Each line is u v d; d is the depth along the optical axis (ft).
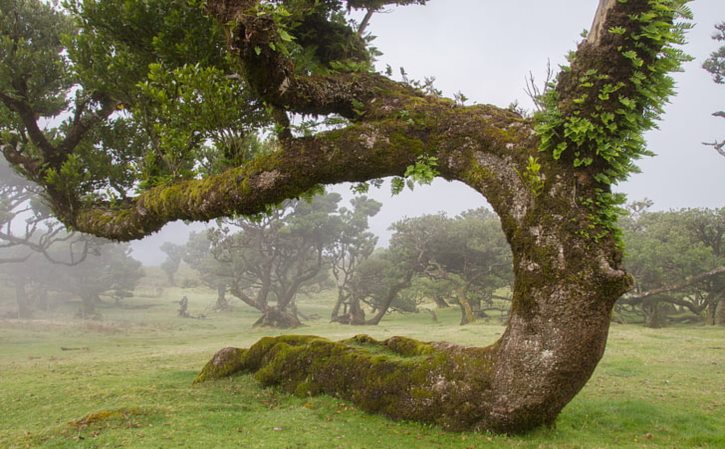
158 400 25.14
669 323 111.86
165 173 29.58
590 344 18.10
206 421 21.61
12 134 35.83
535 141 19.45
